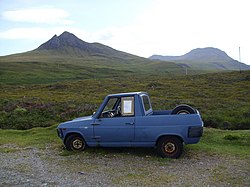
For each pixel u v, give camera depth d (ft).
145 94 37.68
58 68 482.28
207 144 41.63
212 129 51.83
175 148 32.89
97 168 29.96
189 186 24.23
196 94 142.82
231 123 68.44
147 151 36.17
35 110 84.79
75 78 381.60
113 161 32.42
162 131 32.71
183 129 32.17
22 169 30.30
